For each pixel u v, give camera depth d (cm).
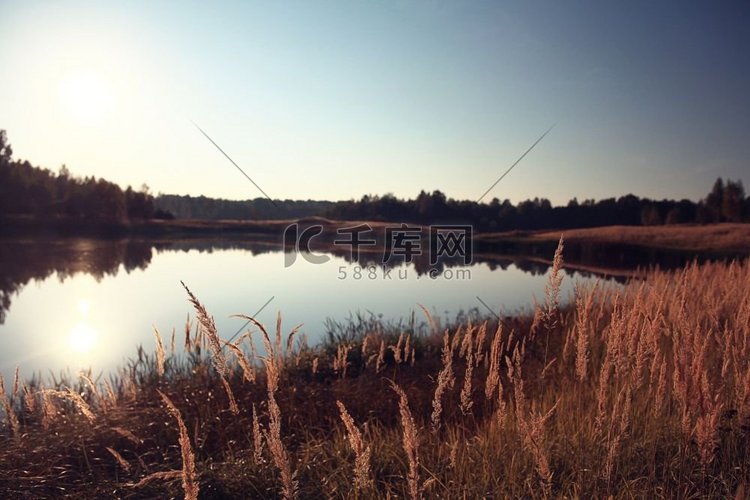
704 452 323
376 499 348
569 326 727
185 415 513
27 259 3047
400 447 421
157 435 488
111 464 447
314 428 499
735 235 3506
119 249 3800
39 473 423
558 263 383
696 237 3578
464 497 329
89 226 5906
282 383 571
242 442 469
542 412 439
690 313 583
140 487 388
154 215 6812
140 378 696
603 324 701
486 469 366
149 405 564
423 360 776
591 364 592
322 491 364
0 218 5631
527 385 571
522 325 816
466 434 471
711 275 994
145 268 2433
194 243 4462
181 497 372
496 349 407
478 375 654
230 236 5338
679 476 334
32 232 5397
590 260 2802
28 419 553
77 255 3291
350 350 805
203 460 438
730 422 385
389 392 601
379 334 895
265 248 3666
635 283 696
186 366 700
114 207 6444
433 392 588
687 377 364
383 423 536
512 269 2228
